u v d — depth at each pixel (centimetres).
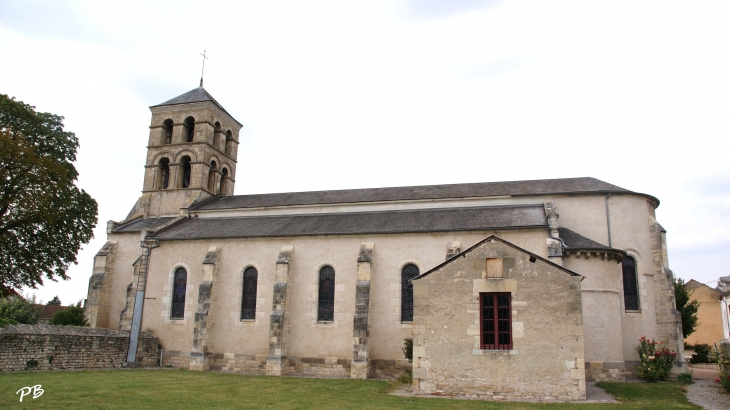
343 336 2650
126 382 2019
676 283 3803
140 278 3028
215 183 3900
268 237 2886
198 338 2777
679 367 2527
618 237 2778
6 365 2159
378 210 3189
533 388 1700
